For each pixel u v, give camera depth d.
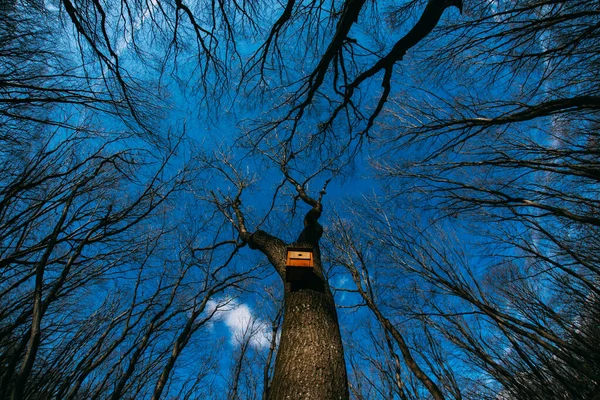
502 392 6.71
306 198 5.68
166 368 3.76
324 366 2.76
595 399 3.39
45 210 3.68
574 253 5.03
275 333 7.55
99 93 3.93
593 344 5.17
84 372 3.12
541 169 3.77
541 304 5.89
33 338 1.73
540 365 5.89
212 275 5.79
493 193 4.16
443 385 6.30
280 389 2.66
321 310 3.27
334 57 4.86
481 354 5.80
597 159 4.14
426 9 3.60
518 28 3.74
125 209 4.18
